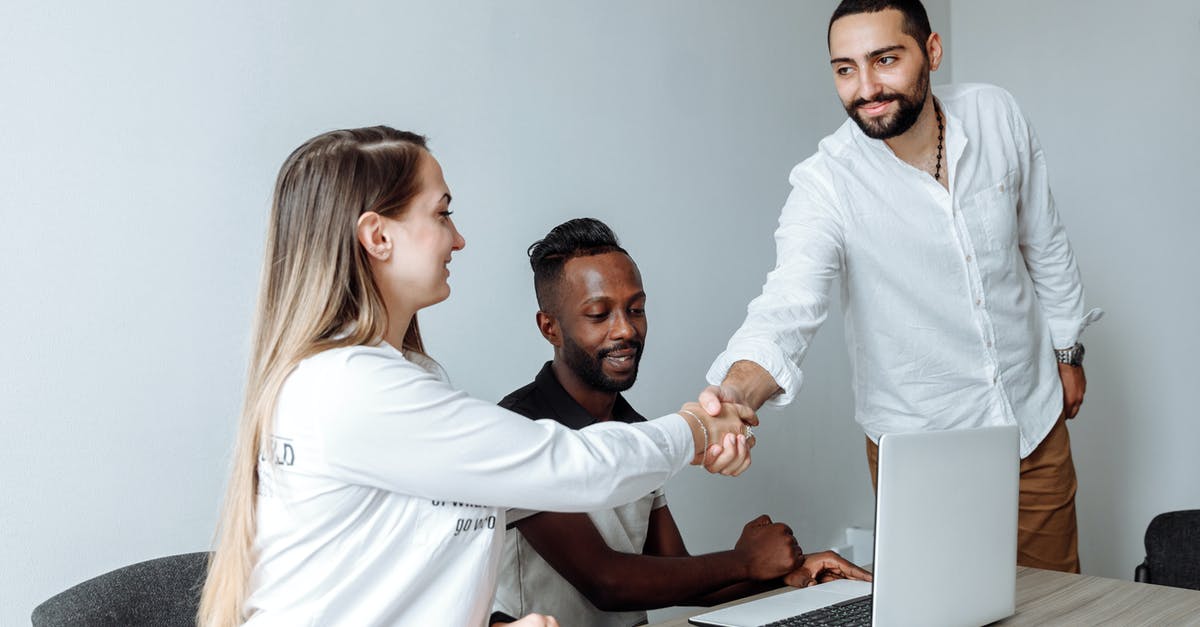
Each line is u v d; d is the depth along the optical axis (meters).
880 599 1.31
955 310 2.09
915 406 2.14
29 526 1.82
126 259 1.94
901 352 2.13
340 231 1.12
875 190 2.06
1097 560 3.61
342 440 1.05
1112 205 3.55
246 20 2.10
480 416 1.09
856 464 3.56
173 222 2.00
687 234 2.96
